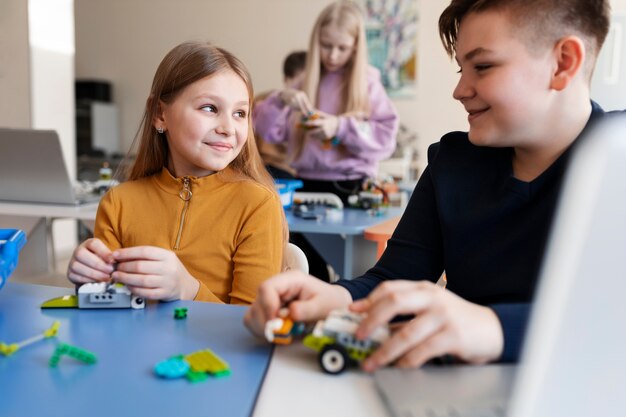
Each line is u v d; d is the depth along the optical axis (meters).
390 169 3.92
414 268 0.82
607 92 1.61
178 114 1.05
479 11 0.61
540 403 0.32
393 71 4.31
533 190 0.68
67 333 0.55
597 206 0.29
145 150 1.14
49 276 1.77
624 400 0.31
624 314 0.30
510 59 0.60
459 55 0.64
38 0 2.92
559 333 0.31
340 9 2.16
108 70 4.79
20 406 0.40
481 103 0.63
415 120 4.30
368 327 0.46
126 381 0.44
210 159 1.05
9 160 1.72
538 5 0.58
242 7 4.51
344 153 2.16
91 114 4.50
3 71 2.94
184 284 0.72
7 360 0.48
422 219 0.84
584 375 0.31
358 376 0.46
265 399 0.42
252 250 1.03
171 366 0.45
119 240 1.08
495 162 0.76
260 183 1.13
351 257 1.64
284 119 2.30
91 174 4.40
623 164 0.29
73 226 3.30
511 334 0.47
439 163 0.82
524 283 0.68
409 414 0.38
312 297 0.56
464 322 0.46
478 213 0.74
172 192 1.08
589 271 0.30
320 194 2.04
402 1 4.23
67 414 0.39
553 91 0.61
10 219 1.77
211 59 1.05
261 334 0.53
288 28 4.46
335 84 2.25
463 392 0.41
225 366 0.46
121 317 0.60
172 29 4.64
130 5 4.69
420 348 0.45
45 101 3.01
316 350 0.51
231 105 1.05
